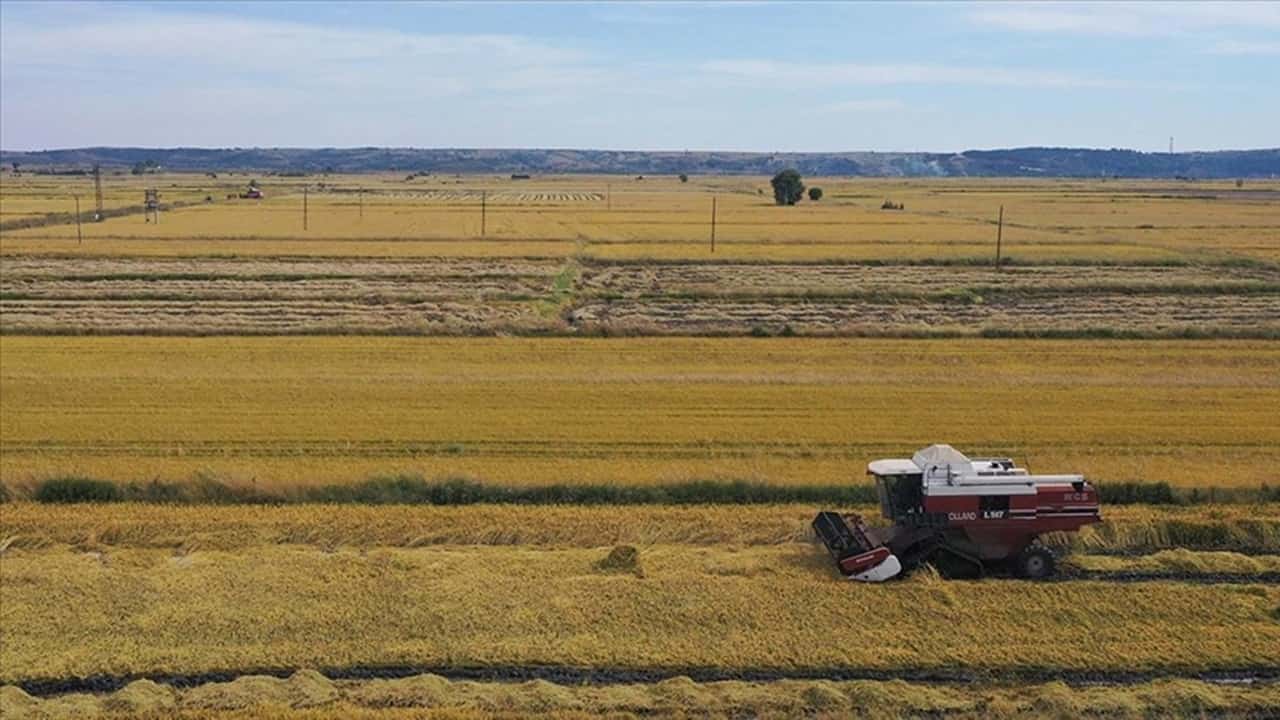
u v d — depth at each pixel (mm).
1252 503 30750
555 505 30297
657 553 26734
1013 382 46094
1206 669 21188
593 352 52219
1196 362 50469
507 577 25109
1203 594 24156
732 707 19656
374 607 23578
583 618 23094
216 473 31844
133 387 44219
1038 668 21203
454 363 49438
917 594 24125
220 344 53500
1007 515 25531
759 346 53875
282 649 21797
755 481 31359
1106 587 24547
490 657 21609
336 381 45500
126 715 19125
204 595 24125
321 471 32875
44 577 24875
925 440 36906
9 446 35625
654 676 21141
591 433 37531
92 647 21859
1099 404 42281
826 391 44219
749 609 23469
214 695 19828
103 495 30703
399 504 30297
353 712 19078
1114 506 30469
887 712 19422
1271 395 43906
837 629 22703
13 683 20578
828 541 26156
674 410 40875
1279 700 19734
